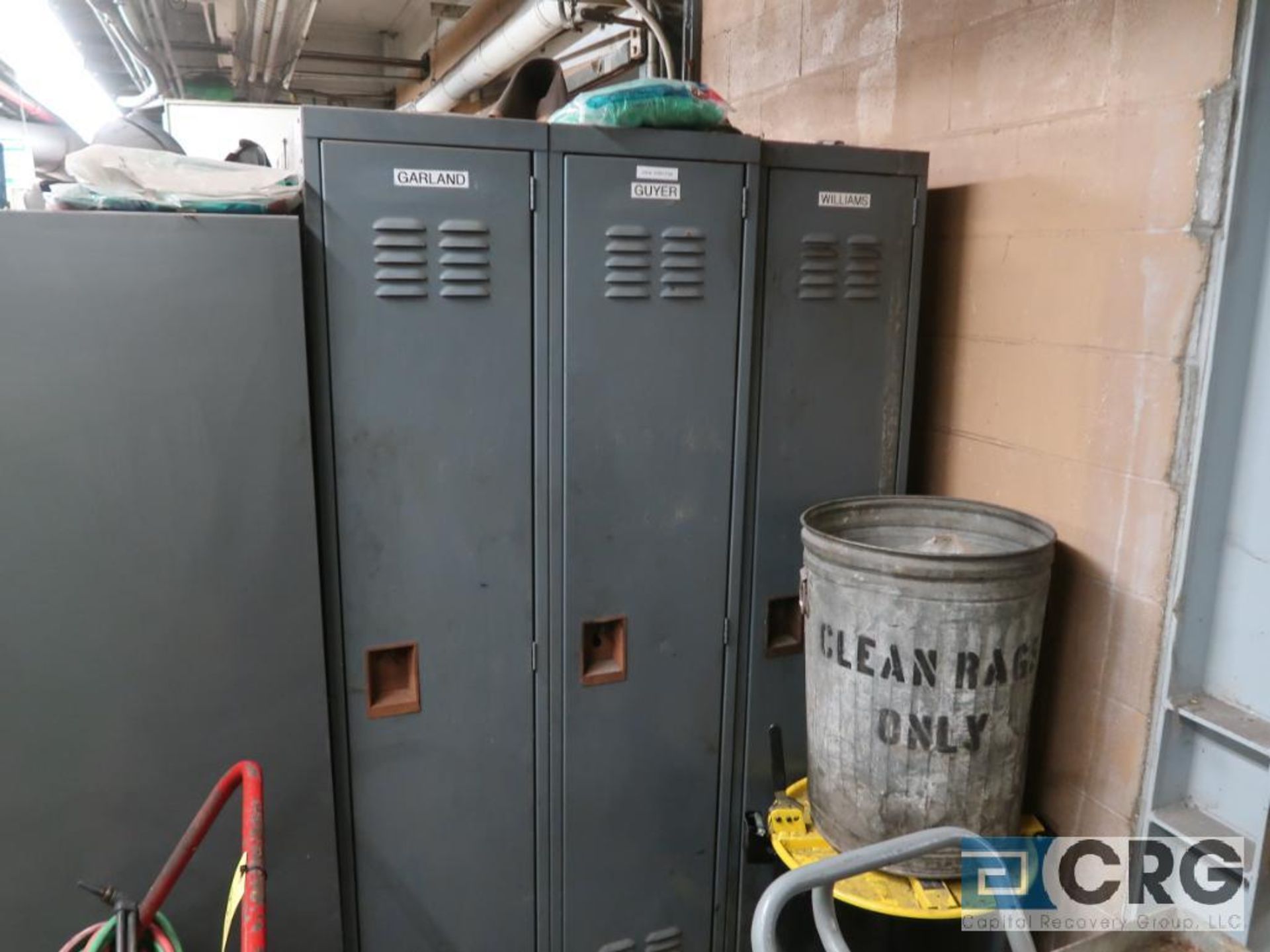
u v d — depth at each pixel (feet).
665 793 6.17
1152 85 4.80
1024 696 5.11
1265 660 4.69
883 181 5.98
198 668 4.76
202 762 4.86
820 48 7.94
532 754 5.76
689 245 5.49
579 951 6.15
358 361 4.94
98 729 4.62
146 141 7.32
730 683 6.21
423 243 4.93
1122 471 5.11
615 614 5.79
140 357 4.41
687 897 6.40
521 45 11.12
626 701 5.93
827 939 3.93
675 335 5.58
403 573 5.25
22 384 4.23
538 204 5.12
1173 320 4.75
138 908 4.19
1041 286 5.63
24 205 6.32
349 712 5.28
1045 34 5.50
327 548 5.07
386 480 5.12
